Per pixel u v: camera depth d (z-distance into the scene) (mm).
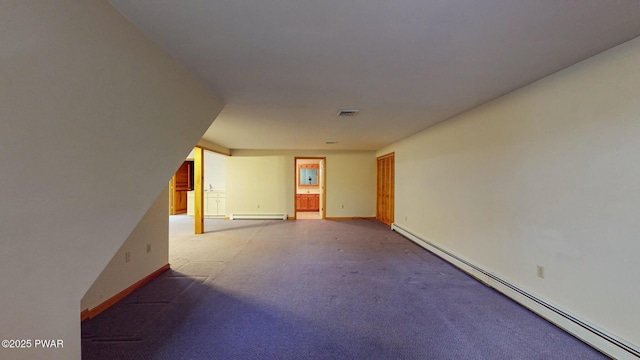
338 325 2271
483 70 2180
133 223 1600
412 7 1356
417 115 3701
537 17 1447
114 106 1396
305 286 3088
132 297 2812
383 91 2689
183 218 8234
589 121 1956
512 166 2697
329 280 3270
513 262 2695
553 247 2252
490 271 3041
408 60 1995
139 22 1491
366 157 8016
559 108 2191
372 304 2646
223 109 3336
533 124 2443
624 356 1730
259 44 1751
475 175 3311
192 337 2098
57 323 1123
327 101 3025
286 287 3062
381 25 1526
